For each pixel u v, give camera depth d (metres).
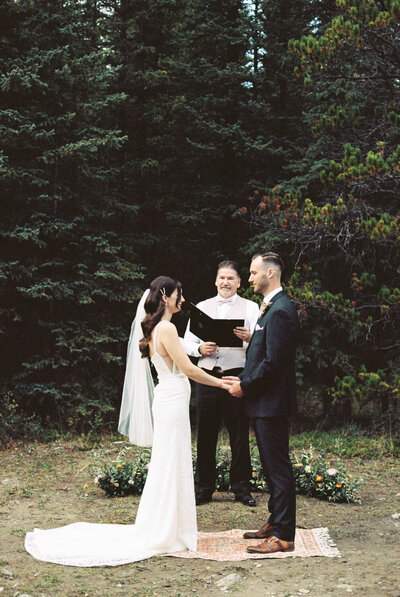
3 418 9.12
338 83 10.70
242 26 12.00
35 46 10.16
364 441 9.22
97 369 10.77
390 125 9.49
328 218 8.75
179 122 12.33
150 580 3.91
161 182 12.99
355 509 5.80
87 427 9.98
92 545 4.44
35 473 7.02
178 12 12.12
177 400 4.56
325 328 10.67
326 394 11.27
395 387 8.54
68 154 9.60
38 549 4.38
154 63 12.34
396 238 8.30
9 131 9.23
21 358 10.22
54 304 10.27
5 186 9.68
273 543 4.39
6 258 9.80
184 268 12.96
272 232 10.53
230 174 12.28
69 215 10.32
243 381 4.38
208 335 5.33
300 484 6.29
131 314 11.12
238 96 11.98
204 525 5.17
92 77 9.97
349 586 3.77
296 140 12.30
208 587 3.80
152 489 4.48
